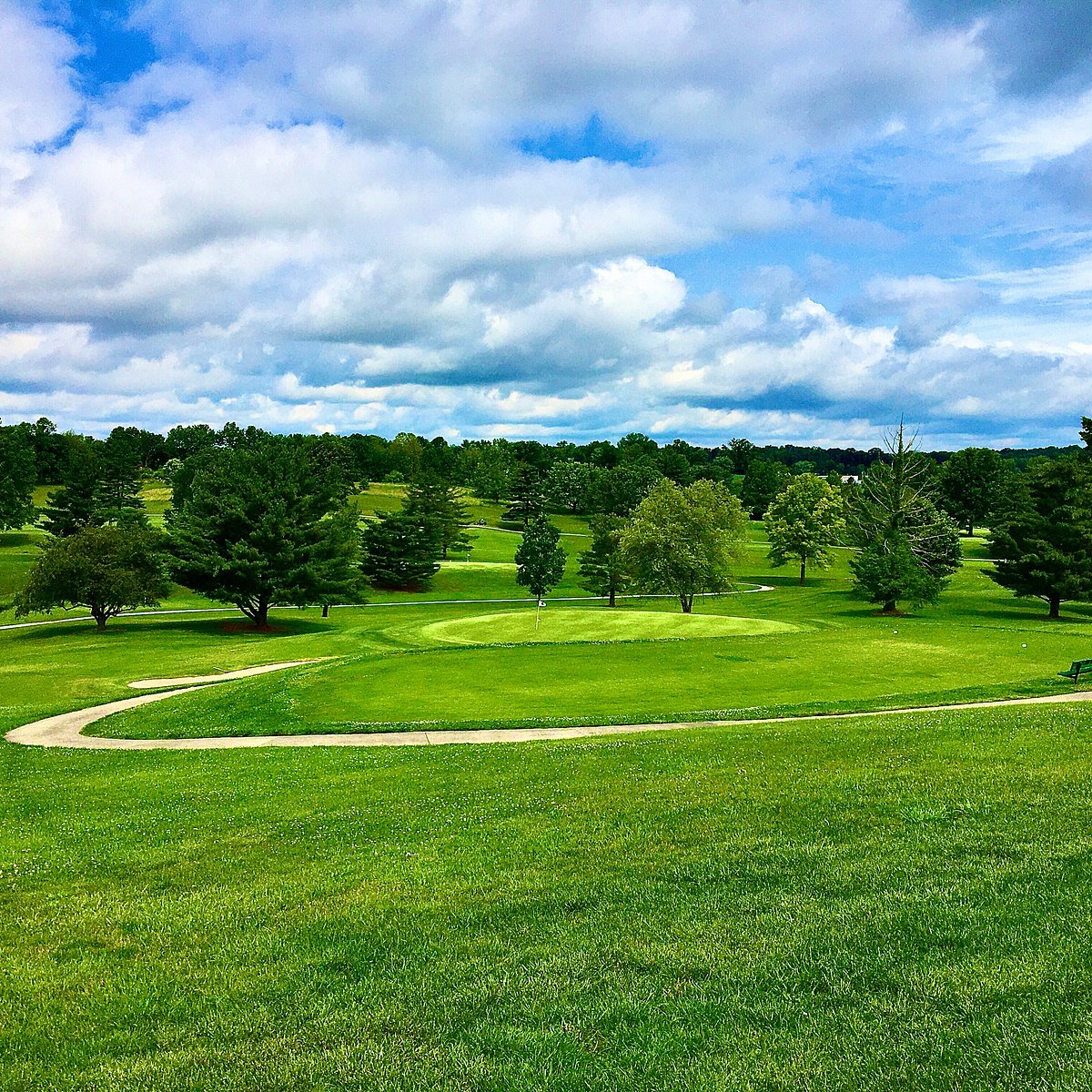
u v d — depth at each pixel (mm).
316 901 11172
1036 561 66312
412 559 104312
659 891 10688
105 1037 7996
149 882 12344
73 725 29469
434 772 18141
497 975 8773
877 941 8922
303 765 19797
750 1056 7117
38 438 176375
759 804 13945
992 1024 7312
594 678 31234
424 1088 6941
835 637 40281
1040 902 9555
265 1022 8117
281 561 69562
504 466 196000
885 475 90812
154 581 72438
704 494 78938
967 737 17766
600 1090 6801
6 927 10750
